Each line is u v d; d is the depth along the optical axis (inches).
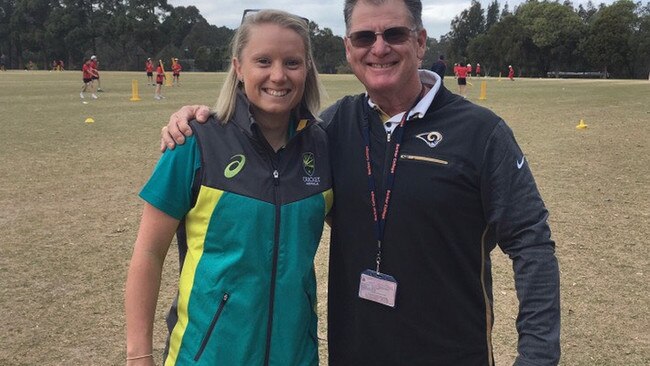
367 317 90.4
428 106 87.6
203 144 84.7
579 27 3427.7
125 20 3836.1
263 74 84.8
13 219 280.5
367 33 89.2
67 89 1393.9
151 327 88.2
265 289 84.1
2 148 490.0
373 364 91.4
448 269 87.0
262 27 85.5
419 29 90.7
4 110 837.8
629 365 152.2
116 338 166.4
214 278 83.3
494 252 238.5
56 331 169.6
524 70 3698.3
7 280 205.2
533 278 79.1
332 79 2021.4
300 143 90.7
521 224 81.5
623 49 3228.3
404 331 88.6
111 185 354.6
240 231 83.0
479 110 86.5
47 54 3937.0
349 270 92.1
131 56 3944.4
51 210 297.0
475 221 86.9
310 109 92.5
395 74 88.2
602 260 225.1
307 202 87.6
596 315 179.8
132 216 287.0
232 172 84.0
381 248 88.6
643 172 394.0
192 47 4210.1
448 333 88.1
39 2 4013.3
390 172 87.7
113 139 548.4
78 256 230.2
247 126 85.3
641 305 185.8
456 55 4281.5
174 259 229.1
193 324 85.0
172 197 84.6
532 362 77.1
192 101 1026.1
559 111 853.2
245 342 83.3
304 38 88.4
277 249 84.6
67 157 450.0
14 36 4008.4
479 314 89.9
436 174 84.7
